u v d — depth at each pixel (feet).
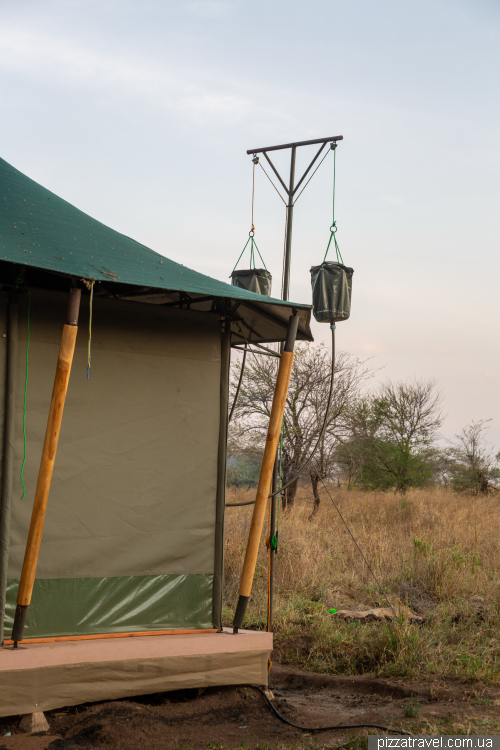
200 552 18.21
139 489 17.52
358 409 59.36
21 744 13.65
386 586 29.45
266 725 15.87
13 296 16.05
